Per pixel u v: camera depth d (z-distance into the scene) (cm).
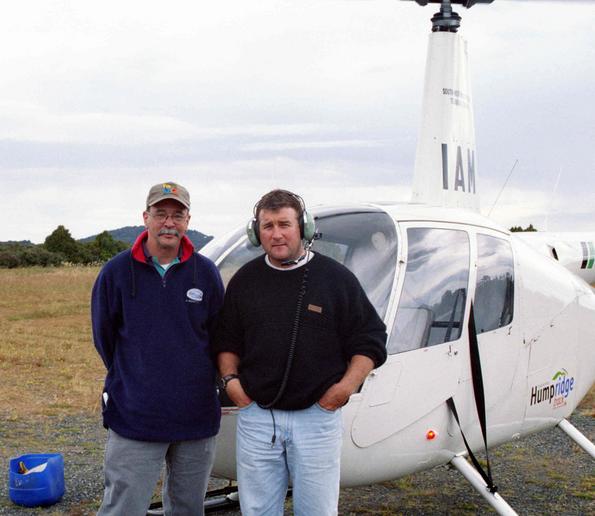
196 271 296
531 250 442
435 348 357
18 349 1024
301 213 279
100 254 3912
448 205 495
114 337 299
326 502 279
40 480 448
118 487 293
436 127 498
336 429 280
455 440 375
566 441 627
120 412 293
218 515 439
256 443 280
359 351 278
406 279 354
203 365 294
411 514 449
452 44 505
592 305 470
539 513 455
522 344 408
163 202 285
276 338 273
